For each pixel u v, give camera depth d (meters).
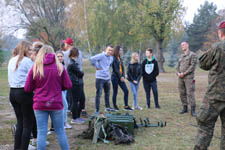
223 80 3.03
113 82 6.81
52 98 3.04
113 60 6.71
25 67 3.37
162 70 26.98
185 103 6.47
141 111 6.73
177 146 3.97
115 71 6.72
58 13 30.42
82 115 6.22
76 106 5.43
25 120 3.41
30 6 29.39
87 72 25.83
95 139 4.16
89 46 28.31
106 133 4.29
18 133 3.51
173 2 24.86
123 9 29.72
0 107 7.51
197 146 3.22
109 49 6.30
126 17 31.30
